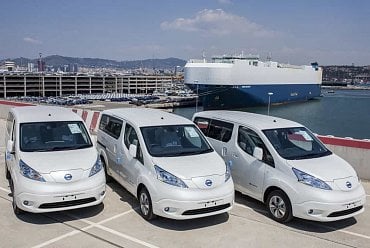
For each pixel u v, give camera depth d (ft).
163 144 21.90
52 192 18.80
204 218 20.80
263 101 320.29
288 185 19.80
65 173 19.54
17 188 19.26
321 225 20.21
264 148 21.99
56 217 20.53
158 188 19.20
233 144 24.25
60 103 371.56
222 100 282.15
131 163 22.13
